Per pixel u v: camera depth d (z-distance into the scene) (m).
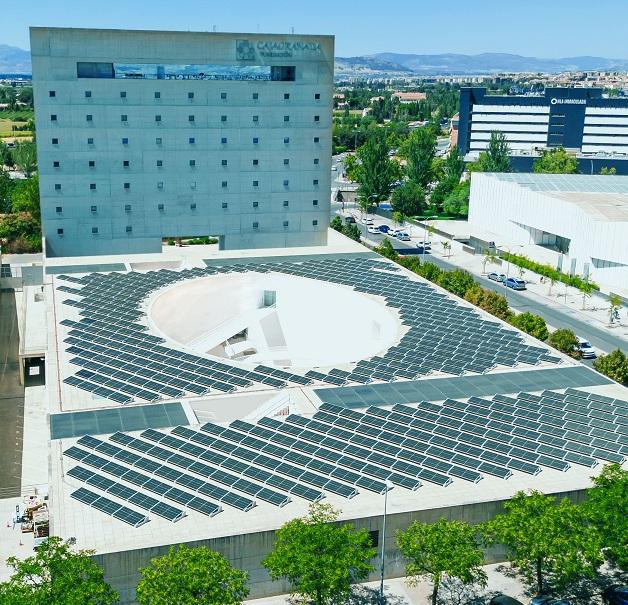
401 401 62.69
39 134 102.06
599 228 124.62
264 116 109.94
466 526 46.44
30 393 85.38
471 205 169.50
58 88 101.06
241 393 63.72
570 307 120.12
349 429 57.72
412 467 52.81
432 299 89.88
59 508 47.28
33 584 40.34
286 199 114.56
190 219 111.12
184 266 102.69
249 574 46.41
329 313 93.00
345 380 66.44
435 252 156.50
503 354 72.94
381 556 48.94
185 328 90.31
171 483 50.41
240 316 93.81
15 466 68.81
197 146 108.25
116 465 52.22
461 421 59.34
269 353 91.56
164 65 104.12
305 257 109.12
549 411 61.47
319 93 111.31
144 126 105.44
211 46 105.31
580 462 54.16
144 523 45.97
